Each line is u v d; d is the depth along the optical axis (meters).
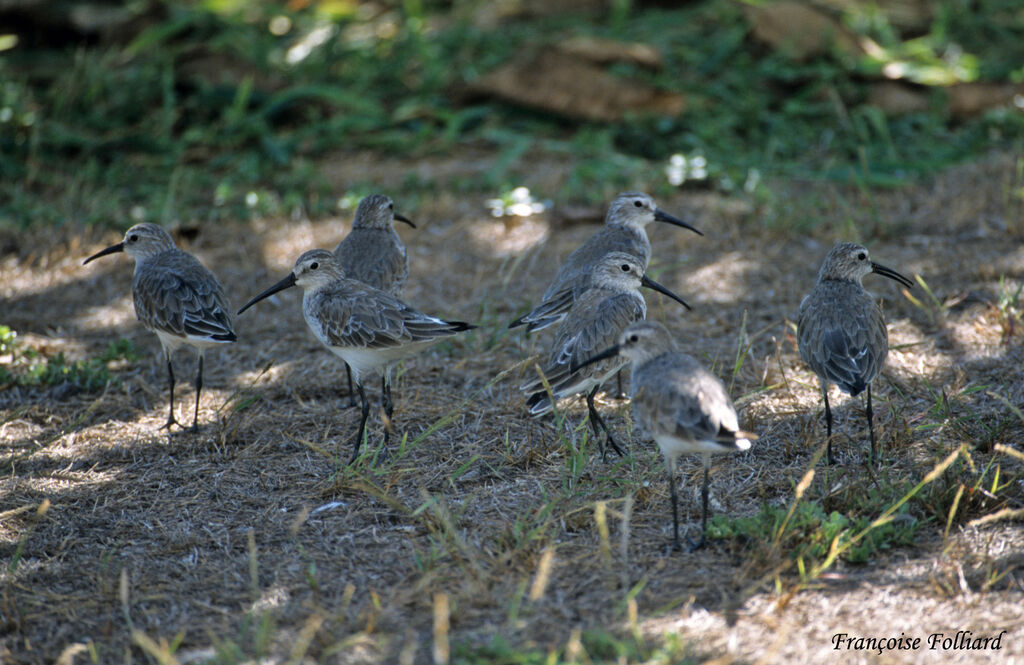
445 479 11.09
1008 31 26.86
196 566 9.58
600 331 11.52
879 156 20.44
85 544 10.00
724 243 17.34
